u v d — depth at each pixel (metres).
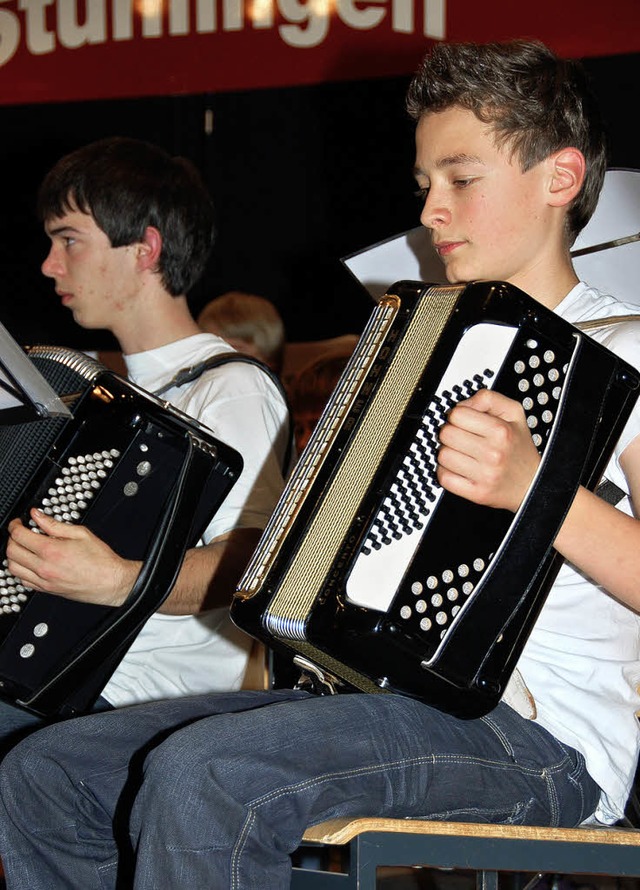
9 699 1.87
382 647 1.39
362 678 1.45
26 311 4.15
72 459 1.82
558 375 1.44
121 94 3.97
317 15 3.80
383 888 2.82
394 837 1.40
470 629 1.42
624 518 1.46
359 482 1.43
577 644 1.56
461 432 1.37
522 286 1.66
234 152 3.97
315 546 1.44
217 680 2.14
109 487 1.83
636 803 1.84
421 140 1.66
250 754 1.37
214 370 2.22
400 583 1.39
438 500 1.40
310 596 1.40
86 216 2.35
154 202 2.35
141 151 2.41
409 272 2.22
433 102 1.65
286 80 3.84
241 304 3.69
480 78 1.62
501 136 1.61
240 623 1.46
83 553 1.80
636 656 1.62
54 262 2.40
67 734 1.60
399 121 3.84
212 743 1.37
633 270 2.09
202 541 2.13
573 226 1.71
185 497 1.85
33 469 1.82
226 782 1.35
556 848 1.48
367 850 1.39
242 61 3.87
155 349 2.35
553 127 1.63
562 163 1.64
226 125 3.97
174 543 1.85
